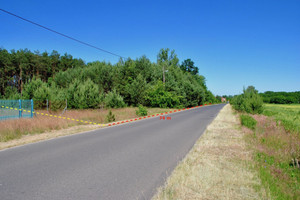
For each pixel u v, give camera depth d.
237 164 4.78
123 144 7.00
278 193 3.40
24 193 3.35
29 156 5.47
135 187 3.62
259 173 4.20
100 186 3.65
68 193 3.36
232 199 3.15
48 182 3.79
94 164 4.85
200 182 3.74
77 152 5.92
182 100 38.59
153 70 38.09
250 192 3.38
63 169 4.49
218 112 24.42
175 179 3.91
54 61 60.09
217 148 6.32
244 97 22.08
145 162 5.03
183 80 46.84
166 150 6.20
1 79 46.88
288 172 4.56
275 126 9.71
